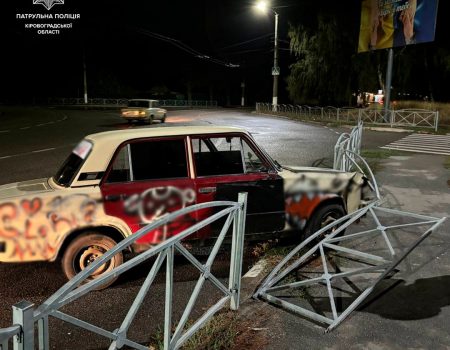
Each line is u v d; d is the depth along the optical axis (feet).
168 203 15.02
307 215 17.10
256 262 16.72
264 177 16.25
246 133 16.37
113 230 14.87
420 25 68.90
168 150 15.37
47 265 16.69
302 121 96.89
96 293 14.37
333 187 17.31
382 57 96.17
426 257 16.56
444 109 83.97
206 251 17.76
